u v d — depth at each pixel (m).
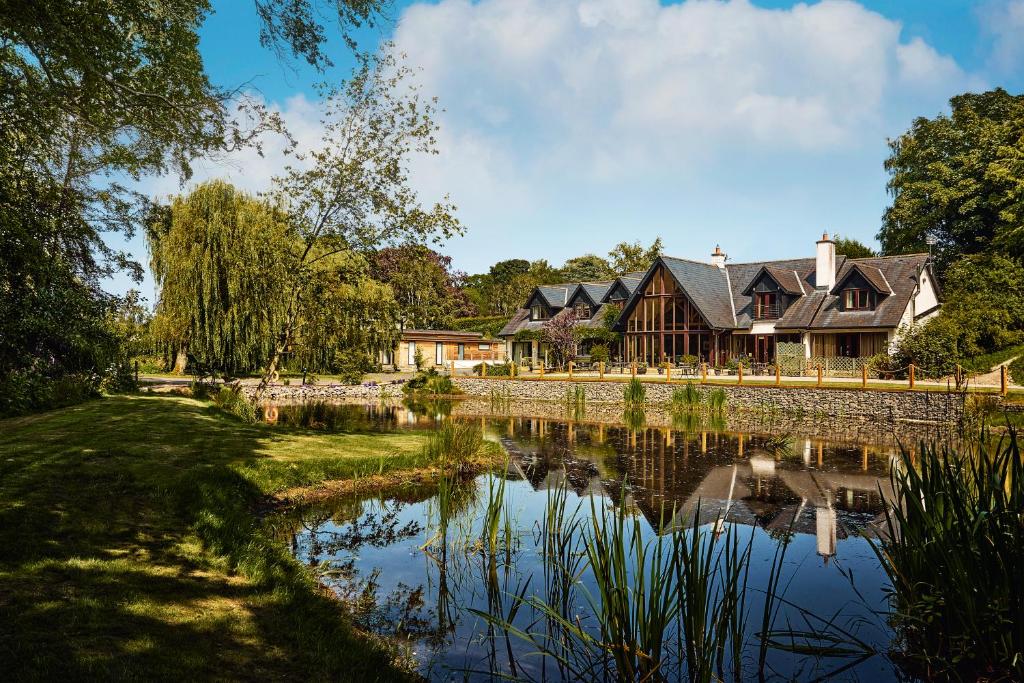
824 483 11.49
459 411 25.88
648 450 15.43
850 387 23.11
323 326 18.28
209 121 10.22
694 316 37.59
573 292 47.06
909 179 43.97
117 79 9.43
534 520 8.84
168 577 5.06
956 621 4.71
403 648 4.95
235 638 4.22
